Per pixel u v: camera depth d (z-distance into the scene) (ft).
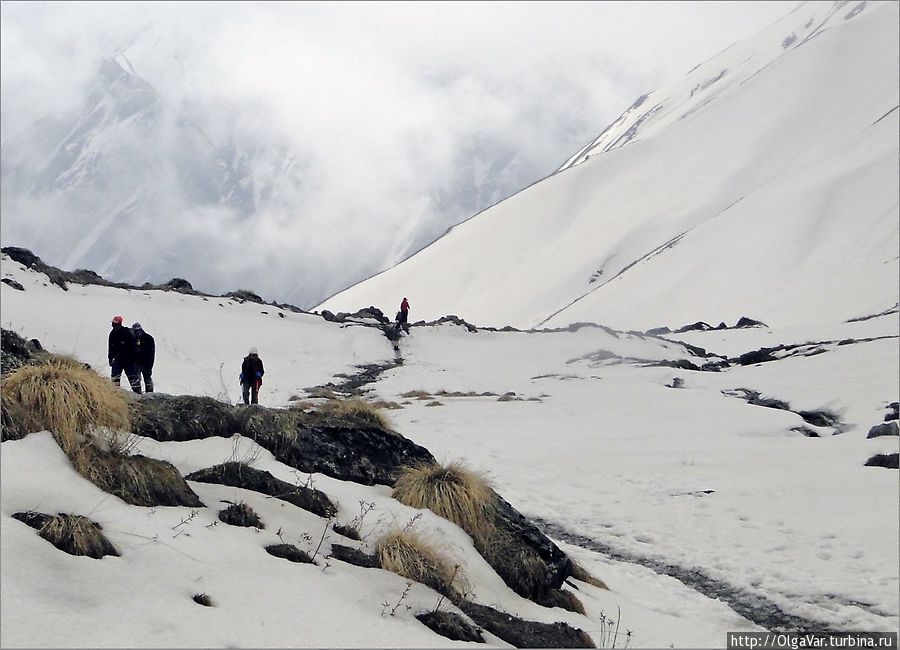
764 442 73.51
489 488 30.86
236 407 32.40
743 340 201.26
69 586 17.49
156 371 111.14
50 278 139.54
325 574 21.97
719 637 29.14
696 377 121.08
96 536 19.44
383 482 32.40
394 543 24.79
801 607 34.47
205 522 22.98
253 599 19.43
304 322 161.17
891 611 33.60
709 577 38.55
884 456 61.52
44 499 20.30
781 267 537.24
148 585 18.62
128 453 24.39
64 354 35.04
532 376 125.18
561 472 59.72
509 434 75.05
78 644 15.80
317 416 34.68
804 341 191.93
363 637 18.94
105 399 25.00
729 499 52.11
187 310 148.97
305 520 25.88
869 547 41.55
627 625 28.27
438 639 20.21
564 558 29.27
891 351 124.98
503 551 28.07
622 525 46.75
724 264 581.53
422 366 138.41
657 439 74.13
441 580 24.31
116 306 138.00
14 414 22.63
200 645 16.87
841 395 100.83
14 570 17.15
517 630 23.57
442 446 67.87
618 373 125.80
